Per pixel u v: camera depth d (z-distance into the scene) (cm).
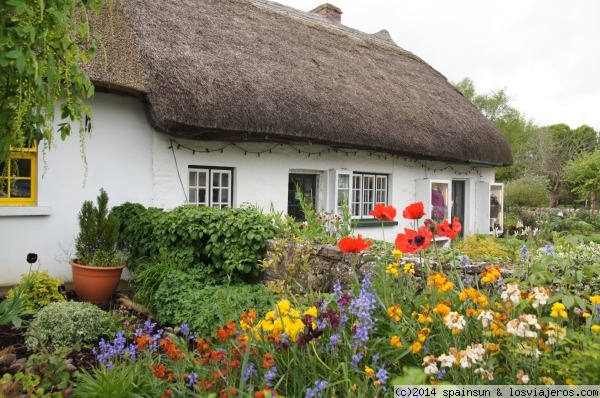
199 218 471
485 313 179
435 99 1088
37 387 242
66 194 530
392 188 918
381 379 168
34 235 511
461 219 1133
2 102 248
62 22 233
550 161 2211
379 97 880
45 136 275
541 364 171
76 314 344
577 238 254
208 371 202
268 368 188
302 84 725
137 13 624
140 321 409
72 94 279
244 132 589
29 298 407
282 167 724
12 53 211
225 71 623
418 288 286
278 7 1141
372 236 879
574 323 224
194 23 715
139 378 225
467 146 977
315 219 529
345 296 219
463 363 154
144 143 586
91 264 462
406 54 1330
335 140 694
